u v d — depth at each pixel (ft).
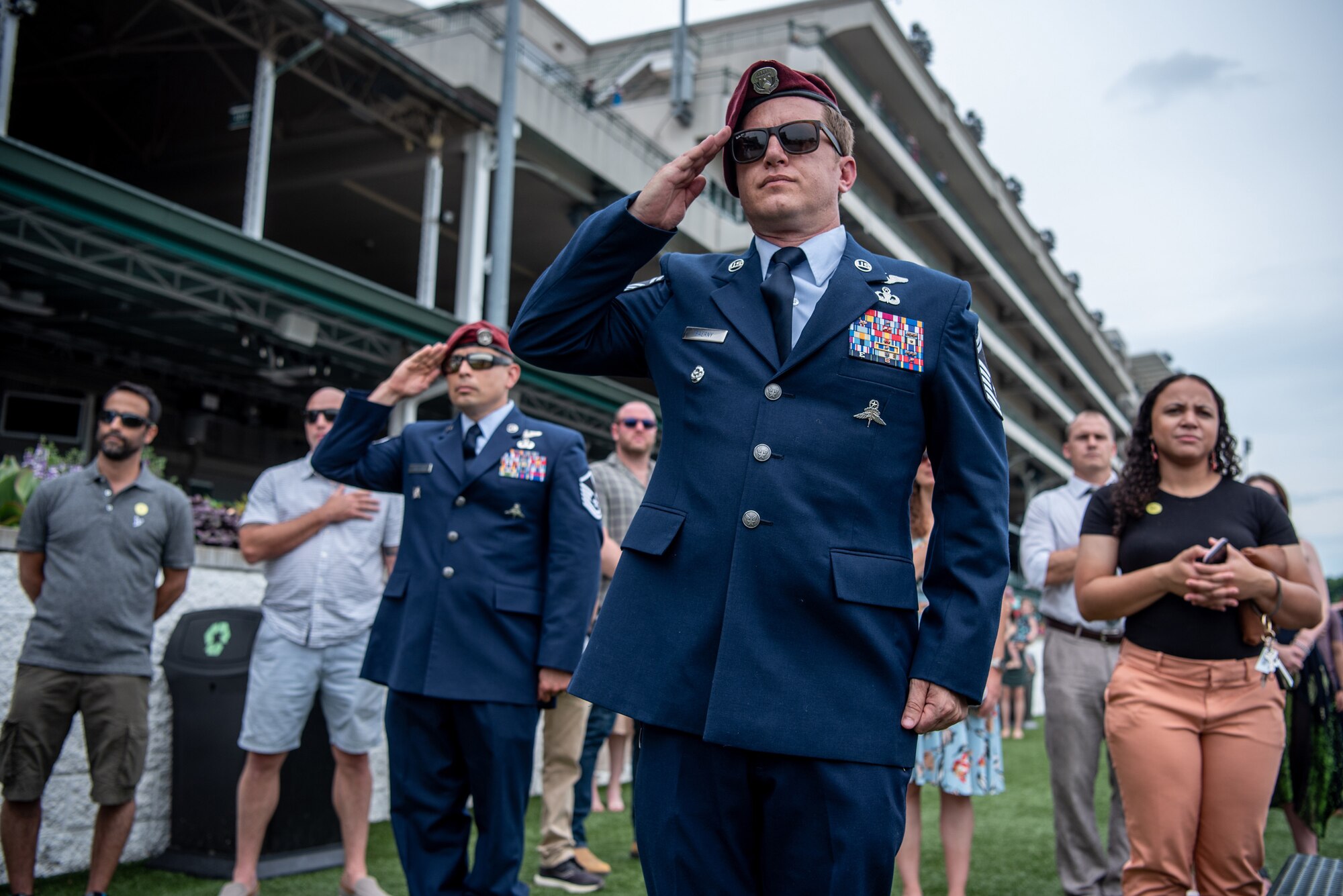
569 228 65.36
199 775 14.79
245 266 31.81
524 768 11.39
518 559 11.73
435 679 11.08
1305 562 10.04
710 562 5.75
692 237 65.98
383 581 14.65
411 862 11.18
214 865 14.43
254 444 61.05
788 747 5.39
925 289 6.11
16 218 29.32
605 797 21.71
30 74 55.88
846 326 5.87
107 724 12.57
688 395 6.08
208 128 58.18
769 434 5.77
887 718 5.55
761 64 6.26
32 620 12.56
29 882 12.42
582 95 60.90
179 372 53.78
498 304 38.04
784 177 6.14
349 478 12.25
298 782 14.89
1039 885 15.71
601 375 6.82
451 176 56.95
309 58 48.60
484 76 51.08
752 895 5.69
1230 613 9.71
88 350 48.21
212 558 16.85
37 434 48.26
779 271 6.13
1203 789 9.66
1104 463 15.01
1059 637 14.21
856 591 5.56
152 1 47.83
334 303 34.96
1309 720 15.02
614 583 6.14
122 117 59.67
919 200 98.27
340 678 13.69
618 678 5.82
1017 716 38.01
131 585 12.87
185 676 14.90
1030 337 137.18
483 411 12.21
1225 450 10.56
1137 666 10.02
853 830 5.41
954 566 5.74
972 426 5.85
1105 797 24.22
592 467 17.66
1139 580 9.93
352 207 62.59
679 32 77.87
